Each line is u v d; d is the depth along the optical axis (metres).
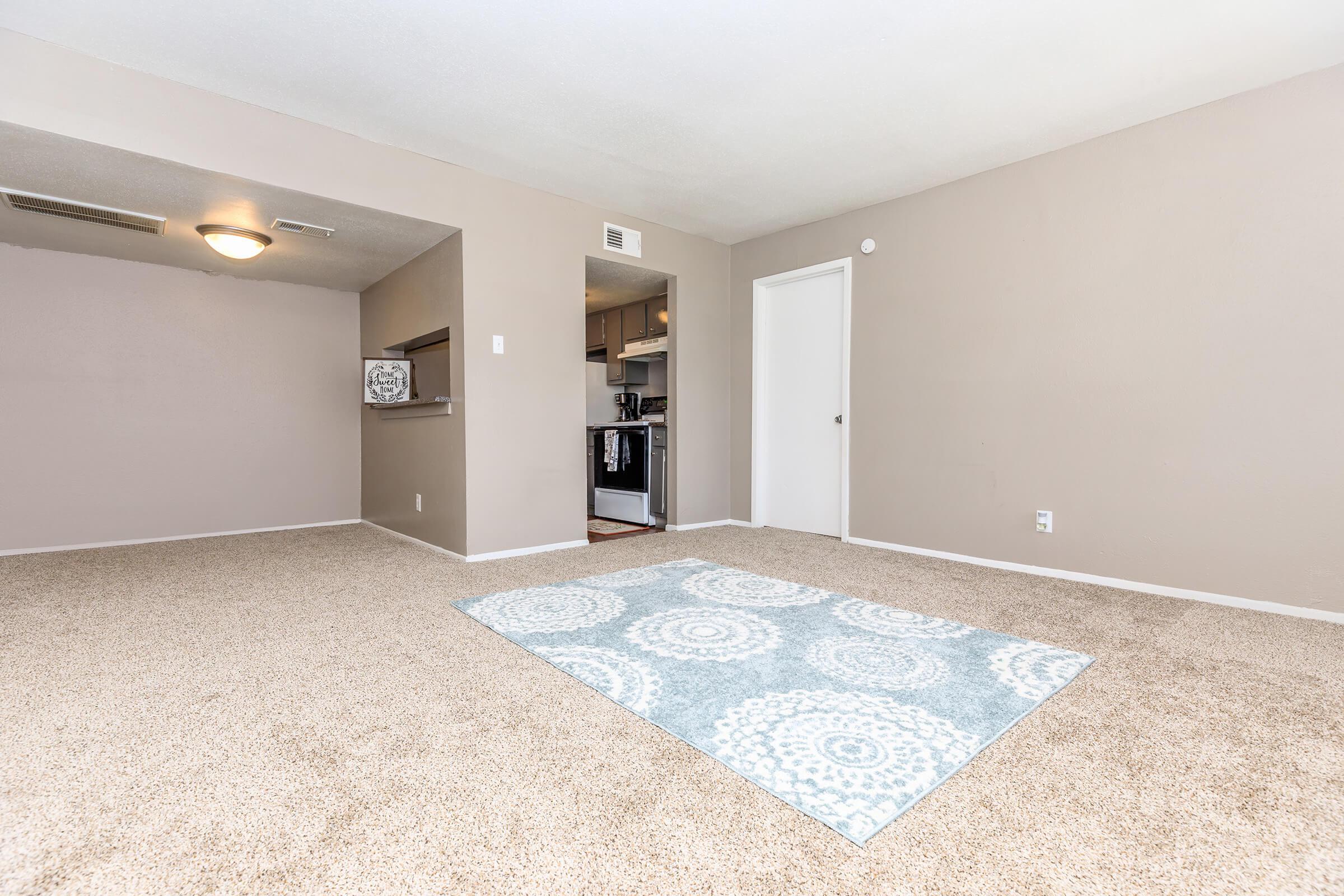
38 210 3.16
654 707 1.66
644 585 2.96
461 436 3.55
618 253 4.20
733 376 4.95
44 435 3.87
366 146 3.12
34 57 2.29
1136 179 2.90
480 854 1.08
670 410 4.67
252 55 2.40
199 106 2.65
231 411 4.55
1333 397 2.41
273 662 1.98
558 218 3.88
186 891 0.99
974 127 2.94
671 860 1.06
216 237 3.38
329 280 4.71
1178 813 1.20
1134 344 2.90
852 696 1.73
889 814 1.19
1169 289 2.80
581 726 1.56
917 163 3.34
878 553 3.77
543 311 3.82
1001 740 1.49
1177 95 2.64
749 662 1.98
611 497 5.36
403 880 1.01
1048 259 3.19
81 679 1.84
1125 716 1.61
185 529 4.36
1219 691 1.76
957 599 2.72
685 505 4.69
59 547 3.92
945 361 3.61
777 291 4.67
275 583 3.02
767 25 2.21
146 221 3.33
